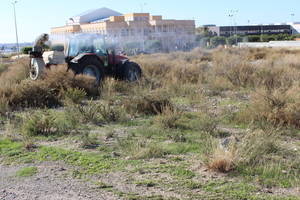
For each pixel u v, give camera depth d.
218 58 23.55
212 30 91.38
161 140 7.32
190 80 15.15
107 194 4.96
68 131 8.19
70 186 5.28
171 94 12.22
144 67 18.14
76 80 12.88
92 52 14.97
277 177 5.26
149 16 78.00
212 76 15.23
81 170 5.86
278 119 8.01
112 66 15.32
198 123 8.12
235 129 7.96
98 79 14.66
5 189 5.29
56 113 10.07
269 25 99.19
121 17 76.12
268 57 27.09
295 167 5.64
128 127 8.52
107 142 7.30
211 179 5.30
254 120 8.27
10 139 7.68
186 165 5.88
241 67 15.30
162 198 4.76
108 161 6.19
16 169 6.07
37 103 11.30
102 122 9.00
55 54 14.13
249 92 12.39
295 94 9.18
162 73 17.06
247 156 5.73
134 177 5.49
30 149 7.03
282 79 12.74
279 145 6.49
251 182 5.17
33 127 8.02
